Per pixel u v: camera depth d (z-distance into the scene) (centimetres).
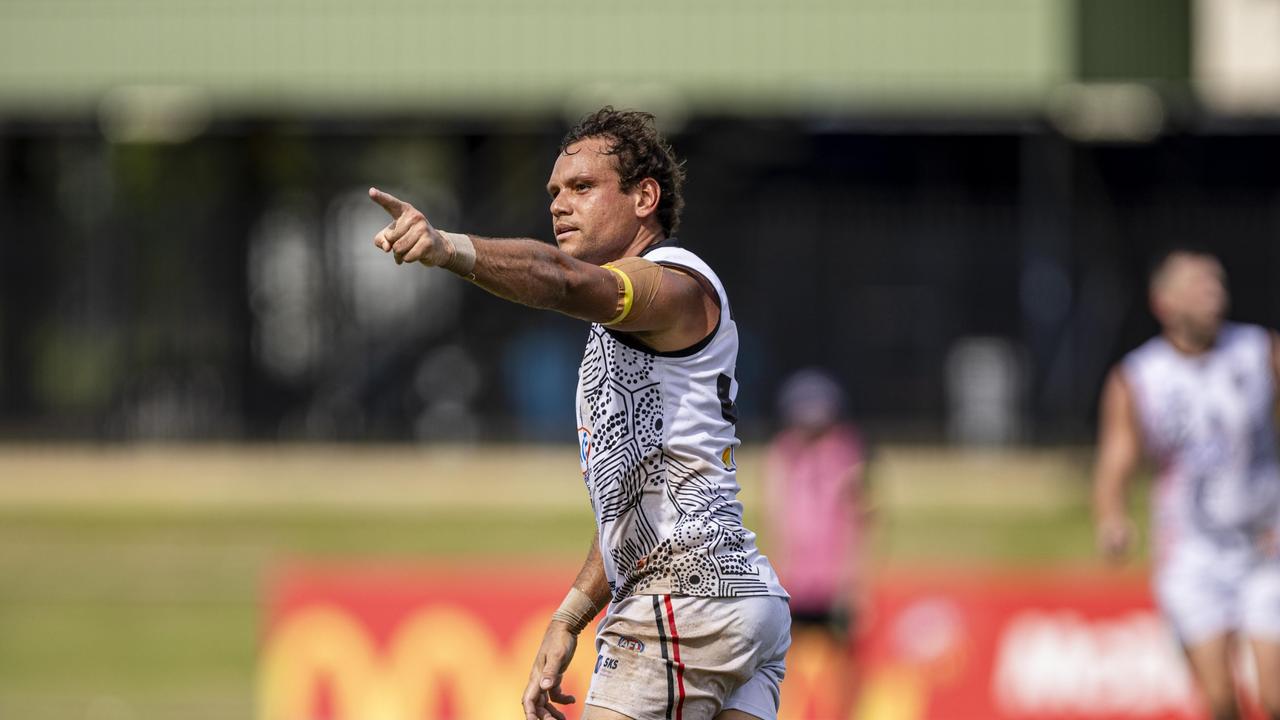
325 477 7188
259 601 4969
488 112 7588
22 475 7244
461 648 3088
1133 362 2748
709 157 7788
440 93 7625
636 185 1514
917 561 5306
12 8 7656
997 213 7650
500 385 7781
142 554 5738
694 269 1477
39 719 3434
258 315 7906
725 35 7494
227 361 7881
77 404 7881
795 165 7862
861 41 7444
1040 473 7069
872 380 7625
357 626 3100
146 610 4825
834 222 7669
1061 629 3139
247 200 8031
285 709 3088
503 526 6234
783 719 3388
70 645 4331
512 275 1309
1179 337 2717
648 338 1460
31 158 8106
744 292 7681
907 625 3244
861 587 3359
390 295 7900
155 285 7938
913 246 7644
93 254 7944
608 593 1603
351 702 3089
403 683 3086
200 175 8219
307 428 7819
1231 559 2650
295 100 7650
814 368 7650
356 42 7638
